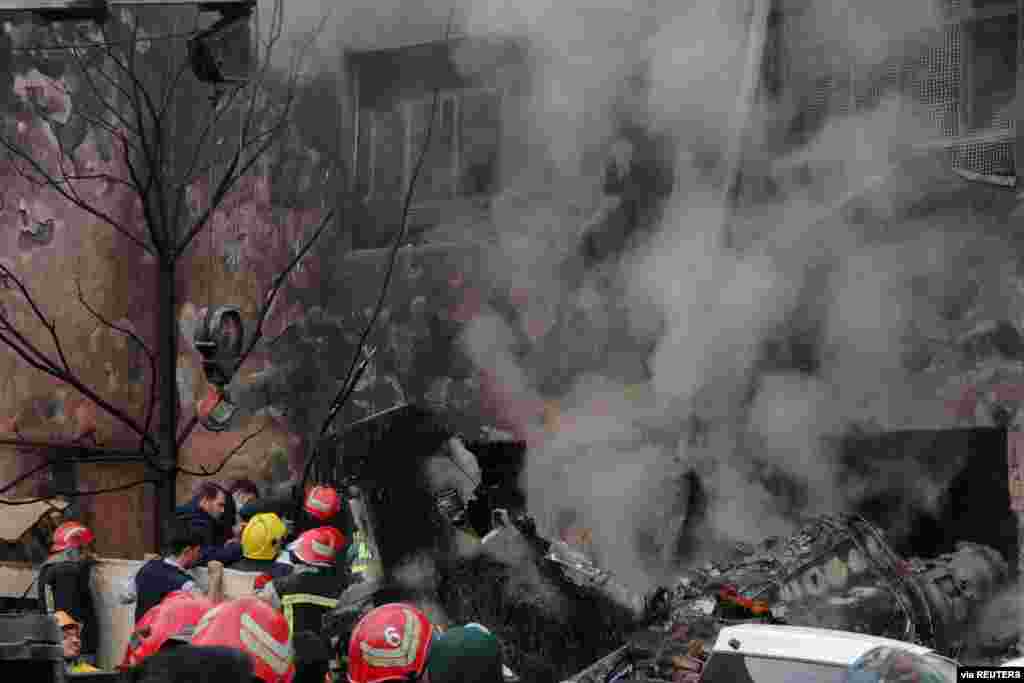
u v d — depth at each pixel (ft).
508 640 40.60
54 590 46.21
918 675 16.58
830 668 28.60
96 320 65.67
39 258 64.08
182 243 58.44
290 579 35.22
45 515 62.80
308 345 67.62
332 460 43.86
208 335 49.29
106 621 48.52
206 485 43.83
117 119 66.59
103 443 65.57
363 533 42.11
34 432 63.36
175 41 67.62
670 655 36.17
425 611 41.27
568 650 40.27
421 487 42.75
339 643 38.70
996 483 50.62
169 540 37.06
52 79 65.10
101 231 66.08
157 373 67.26
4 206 63.21
